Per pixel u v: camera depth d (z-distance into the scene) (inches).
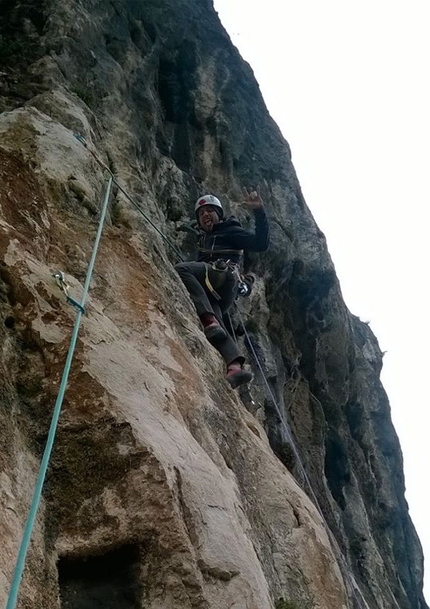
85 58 385.7
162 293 235.9
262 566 194.4
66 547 145.8
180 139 465.7
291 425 434.6
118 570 148.4
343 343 518.9
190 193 424.2
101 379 168.9
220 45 560.4
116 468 155.5
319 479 435.8
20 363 167.0
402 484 638.5
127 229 251.3
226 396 235.5
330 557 228.7
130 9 474.6
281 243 458.9
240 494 195.2
